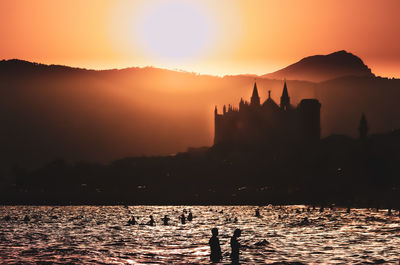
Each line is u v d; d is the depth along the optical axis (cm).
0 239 7894
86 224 12656
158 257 5606
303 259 5291
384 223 12194
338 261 5125
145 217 17550
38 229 10544
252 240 7538
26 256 5678
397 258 5306
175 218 16150
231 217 16362
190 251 6200
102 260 5356
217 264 4825
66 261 5259
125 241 7600
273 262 5075
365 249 6194
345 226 11031
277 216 17075
